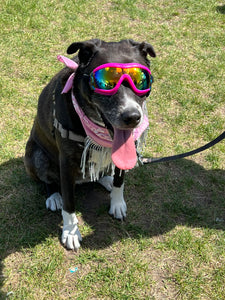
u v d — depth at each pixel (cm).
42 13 187
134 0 211
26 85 140
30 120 125
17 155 113
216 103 138
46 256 87
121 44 75
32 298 78
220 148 118
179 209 100
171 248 89
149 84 72
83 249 89
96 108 74
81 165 81
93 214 99
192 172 111
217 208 101
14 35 168
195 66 158
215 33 185
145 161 96
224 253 88
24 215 96
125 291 81
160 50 169
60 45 165
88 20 187
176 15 200
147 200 102
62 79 79
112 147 73
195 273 84
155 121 129
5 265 85
